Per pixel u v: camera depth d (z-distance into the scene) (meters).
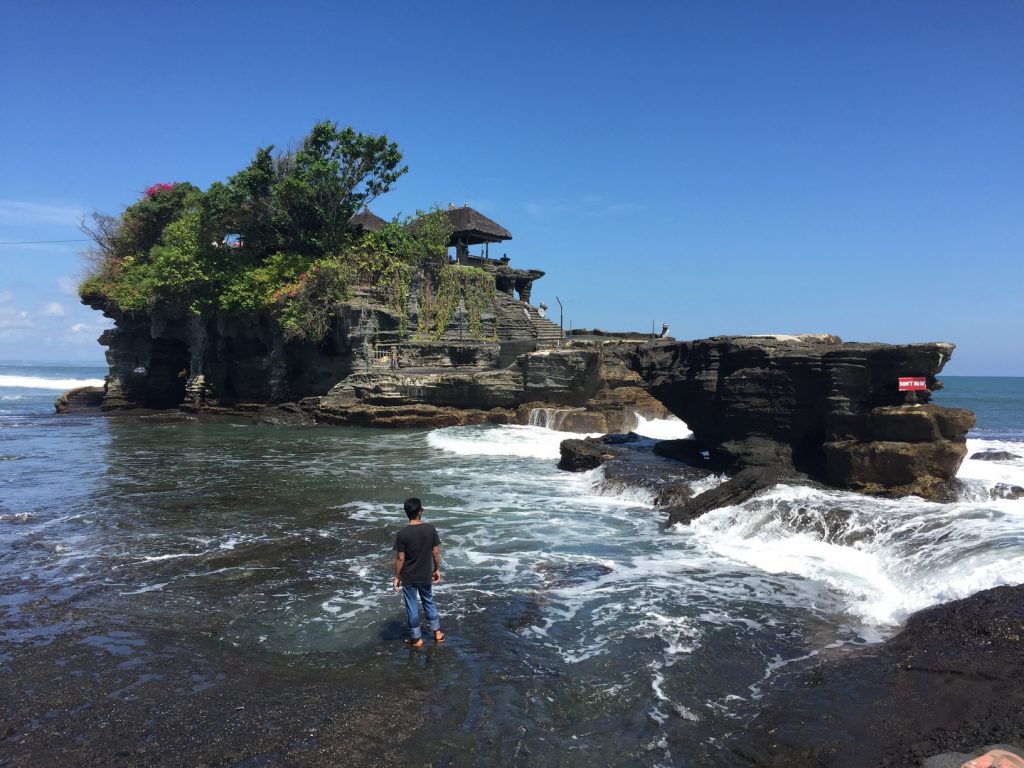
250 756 5.71
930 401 14.23
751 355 16.94
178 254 39.34
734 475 16.02
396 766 5.57
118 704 6.62
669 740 5.93
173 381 47.25
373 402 34.66
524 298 51.75
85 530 13.62
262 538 12.97
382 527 13.79
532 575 10.71
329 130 41.03
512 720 6.30
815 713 6.19
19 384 91.12
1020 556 8.91
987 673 6.32
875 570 10.32
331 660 7.70
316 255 41.12
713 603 9.32
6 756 5.72
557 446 25.80
